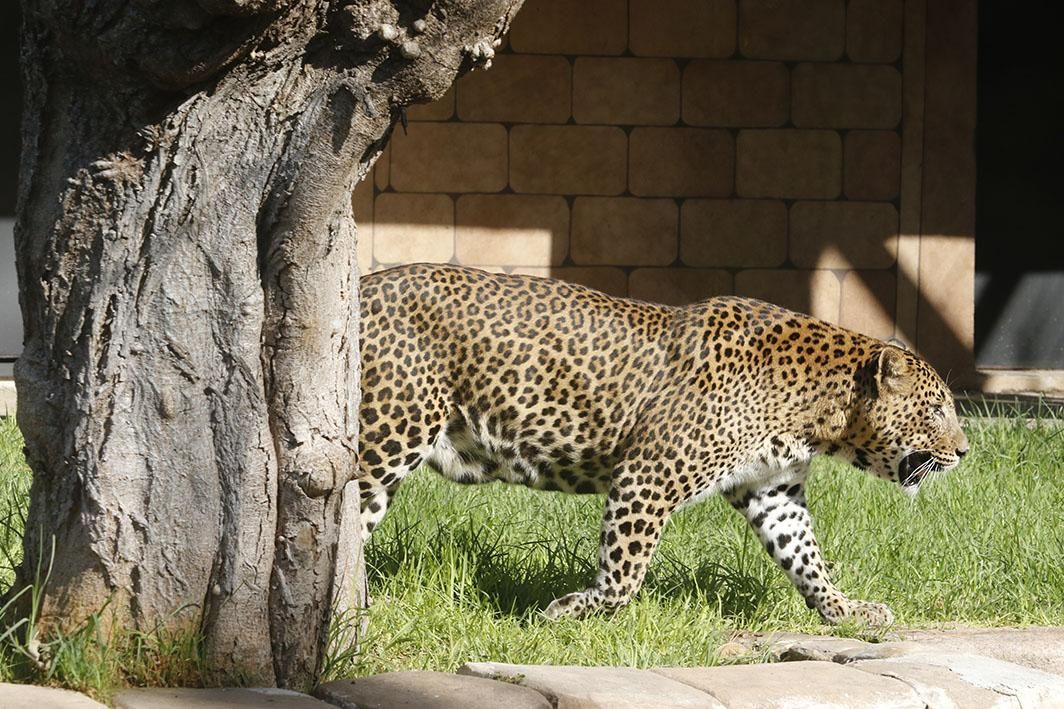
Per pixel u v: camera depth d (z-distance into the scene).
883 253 25.00
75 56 7.29
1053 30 26.20
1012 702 8.35
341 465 7.88
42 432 7.73
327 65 7.34
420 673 7.93
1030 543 12.88
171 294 7.59
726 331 10.93
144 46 7.09
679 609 10.85
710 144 24.42
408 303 10.65
